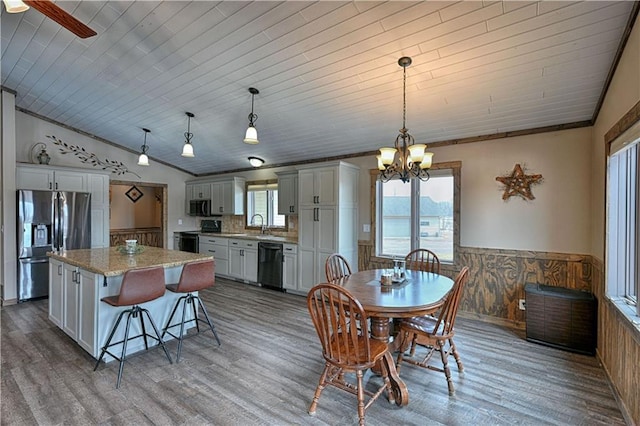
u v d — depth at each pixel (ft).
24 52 11.54
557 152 11.60
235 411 7.16
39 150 17.84
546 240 11.81
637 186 7.21
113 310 9.61
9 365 9.19
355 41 8.74
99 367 9.12
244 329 12.14
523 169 12.20
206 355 9.96
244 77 11.32
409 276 10.23
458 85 10.00
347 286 8.97
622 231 8.45
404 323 8.61
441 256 14.19
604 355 8.98
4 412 7.06
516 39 7.85
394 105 11.70
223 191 22.30
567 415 7.09
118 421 6.79
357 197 16.58
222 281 20.31
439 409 7.28
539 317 10.76
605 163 8.95
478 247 13.12
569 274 11.41
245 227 22.47
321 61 9.83
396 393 7.47
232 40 9.46
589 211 11.04
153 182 23.00
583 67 8.48
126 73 12.25
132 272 8.71
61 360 9.50
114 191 27.48
